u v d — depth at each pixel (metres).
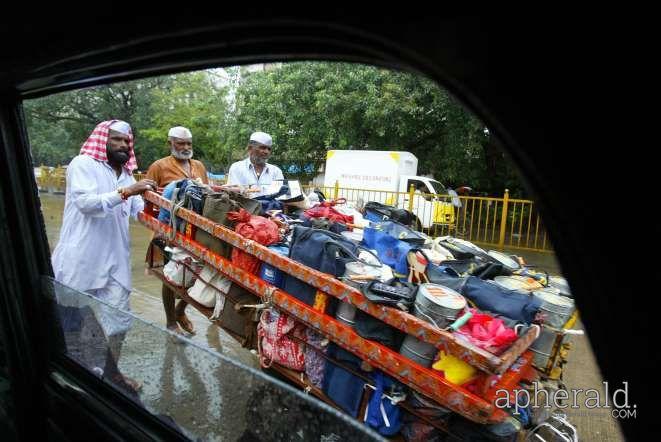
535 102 0.53
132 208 3.87
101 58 1.04
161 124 15.95
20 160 1.90
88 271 2.91
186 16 0.76
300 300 2.61
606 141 0.50
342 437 1.01
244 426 1.25
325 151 13.45
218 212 3.18
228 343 4.24
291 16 0.66
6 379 1.93
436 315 2.11
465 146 11.62
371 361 2.23
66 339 1.92
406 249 2.91
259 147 4.88
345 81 11.19
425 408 2.15
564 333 2.50
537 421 2.46
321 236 2.69
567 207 0.55
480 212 9.19
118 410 1.62
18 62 1.25
